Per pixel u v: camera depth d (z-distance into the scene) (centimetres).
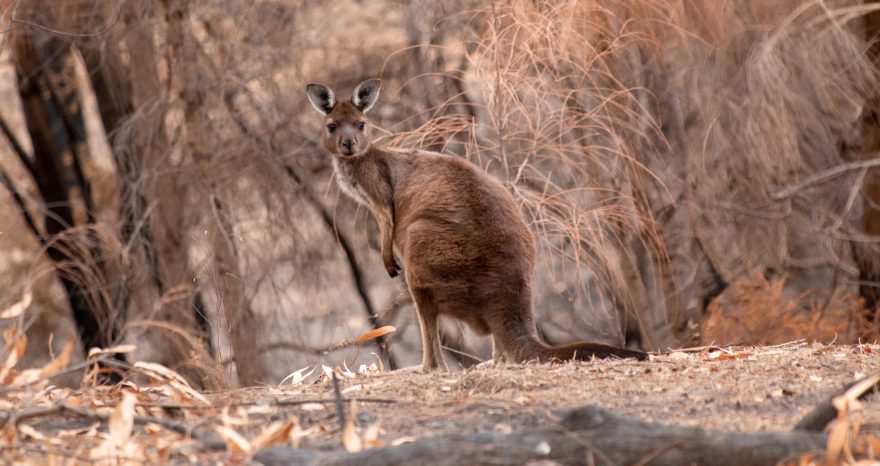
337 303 2044
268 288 1842
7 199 2289
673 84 1625
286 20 1814
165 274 1636
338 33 1909
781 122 1484
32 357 2209
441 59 1814
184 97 1725
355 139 1012
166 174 1716
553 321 1819
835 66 1588
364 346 1925
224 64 1747
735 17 1532
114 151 1847
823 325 1688
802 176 1745
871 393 646
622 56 1507
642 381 730
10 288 1692
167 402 654
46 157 2027
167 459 539
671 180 1730
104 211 2147
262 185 1806
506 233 899
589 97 1515
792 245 1906
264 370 1702
